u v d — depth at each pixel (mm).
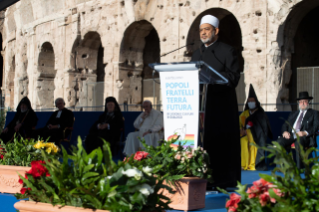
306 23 20297
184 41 18094
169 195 4973
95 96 22344
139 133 10906
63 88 24234
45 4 25781
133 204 3352
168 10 18672
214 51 6211
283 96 15781
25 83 29453
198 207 5012
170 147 5020
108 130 11820
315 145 9391
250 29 16078
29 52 27953
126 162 3842
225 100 6070
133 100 21359
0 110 19016
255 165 10227
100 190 3395
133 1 20047
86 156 3639
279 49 15633
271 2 15625
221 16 17859
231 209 3367
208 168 5113
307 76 15812
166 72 5207
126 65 21125
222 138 6004
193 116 5047
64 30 24203
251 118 10523
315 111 9555
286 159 3303
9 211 4891
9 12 31141
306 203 3131
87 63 24312
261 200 3244
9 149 6352
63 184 3588
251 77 16031
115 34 21062
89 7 22531
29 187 3854
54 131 12672
